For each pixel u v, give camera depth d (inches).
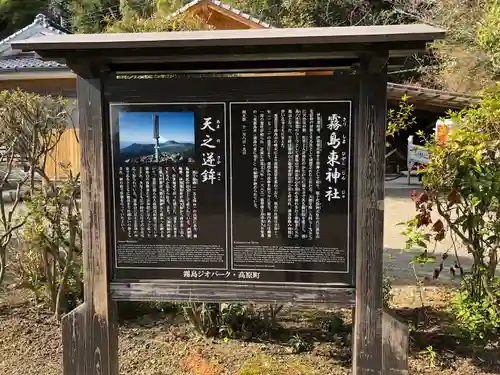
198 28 237.5
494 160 135.0
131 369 135.9
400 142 620.1
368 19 774.5
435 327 155.2
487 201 133.8
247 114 106.0
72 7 925.2
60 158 366.3
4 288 195.3
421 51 98.7
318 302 106.4
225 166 107.7
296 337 148.0
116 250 111.9
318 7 795.4
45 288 176.1
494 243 141.8
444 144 137.9
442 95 491.2
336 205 105.3
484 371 132.9
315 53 99.5
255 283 108.3
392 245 269.0
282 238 107.3
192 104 107.0
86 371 113.3
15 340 153.9
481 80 554.6
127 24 229.0
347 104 103.2
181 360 140.2
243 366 135.6
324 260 106.5
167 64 116.4
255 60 113.5
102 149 108.6
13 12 978.1
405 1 654.5
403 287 194.4
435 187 138.0
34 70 453.1
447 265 225.8
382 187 102.3
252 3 790.5
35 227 165.8
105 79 107.7
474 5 544.1
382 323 104.8
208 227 109.2
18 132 163.5
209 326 153.6
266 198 107.3
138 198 110.5
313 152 105.1
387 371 105.3
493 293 144.3
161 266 111.0
